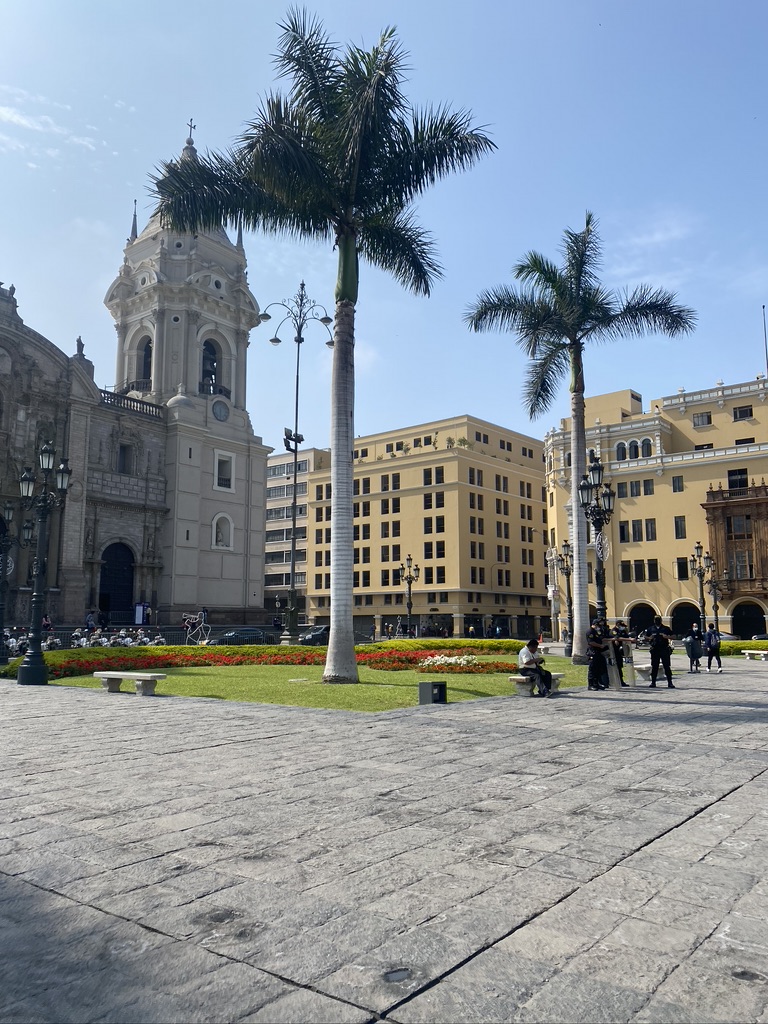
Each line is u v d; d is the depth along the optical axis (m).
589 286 26.91
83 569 52.50
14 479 49.12
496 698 16.95
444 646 34.47
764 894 4.70
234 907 4.51
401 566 77.25
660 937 4.07
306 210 20.44
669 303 26.39
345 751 9.74
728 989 3.52
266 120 19.16
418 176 20.41
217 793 7.36
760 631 54.84
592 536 62.53
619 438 63.09
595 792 7.39
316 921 4.30
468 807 6.80
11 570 47.78
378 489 81.12
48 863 5.32
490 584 78.06
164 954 3.90
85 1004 3.41
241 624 63.03
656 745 10.23
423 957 3.85
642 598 59.72
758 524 54.84
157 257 64.31
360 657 27.39
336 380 20.33
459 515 74.75
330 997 3.46
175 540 58.88
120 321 65.25
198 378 63.50
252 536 65.50
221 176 20.31
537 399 27.61
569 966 3.74
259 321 69.12
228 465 64.62
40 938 4.11
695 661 28.22
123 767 8.69
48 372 52.62
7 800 7.09
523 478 86.19
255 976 3.66
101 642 42.50
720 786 7.66
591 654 20.00
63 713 14.05
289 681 20.41
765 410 58.59
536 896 4.66
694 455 58.56
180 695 17.84
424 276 22.47
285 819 6.41
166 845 5.71
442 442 82.38
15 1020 3.27
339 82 19.56
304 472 94.25
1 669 23.59
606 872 5.09
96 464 55.41
